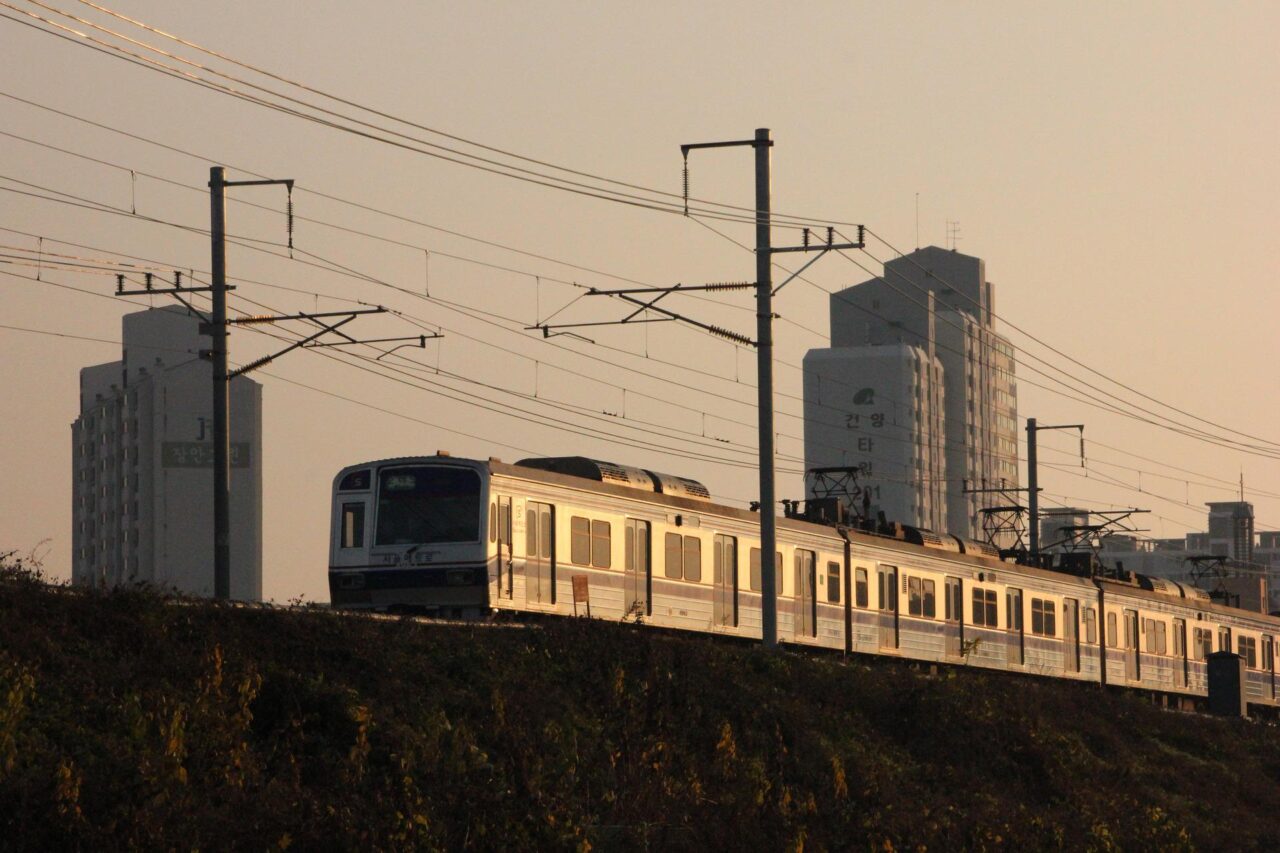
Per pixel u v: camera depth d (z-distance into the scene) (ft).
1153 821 346.54
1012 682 434.71
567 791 232.53
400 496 344.49
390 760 220.02
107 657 217.97
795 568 436.76
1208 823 384.68
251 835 183.42
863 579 463.01
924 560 494.59
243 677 219.82
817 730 322.96
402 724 233.76
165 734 196.54
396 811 198.29
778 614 425.28
